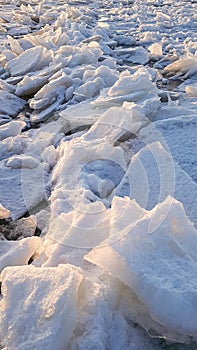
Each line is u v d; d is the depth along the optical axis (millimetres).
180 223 2293
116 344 1905
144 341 1969
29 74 5531
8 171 3447
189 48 6285
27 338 1806
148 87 4426
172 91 5039
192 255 2207
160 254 2117
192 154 3484
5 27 8242
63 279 1946
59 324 1793
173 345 1973
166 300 1906
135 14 9031
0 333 1882
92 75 5023
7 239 2816
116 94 4344
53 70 5328
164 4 10273
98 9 9891
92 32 7230
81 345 1823
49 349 1743
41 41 6328
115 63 5699
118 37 7133
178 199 2906
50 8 9883
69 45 6402
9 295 1985
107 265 1995
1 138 4000
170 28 7926
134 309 2006
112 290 2012
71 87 4820
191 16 8742
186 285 1961
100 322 1896
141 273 1966
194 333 1900
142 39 7121
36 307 1878
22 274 2043
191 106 4434
